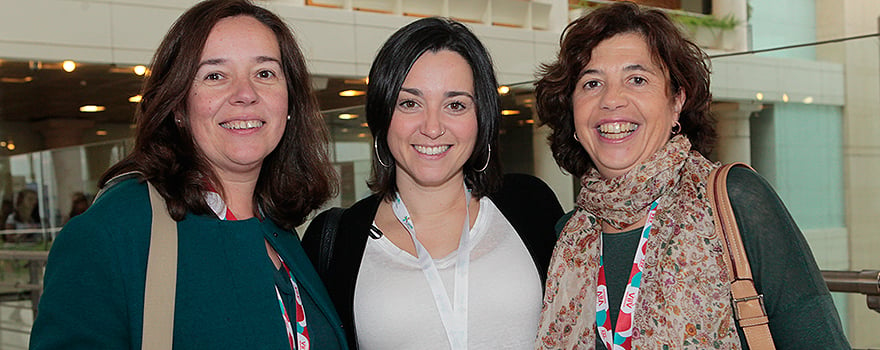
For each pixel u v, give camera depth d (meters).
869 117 6.60
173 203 1.88
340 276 2.45
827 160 6.86
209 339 1.84
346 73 9.85
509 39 11.46
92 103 13.06
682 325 1.93
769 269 1.88
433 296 2.30
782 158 6.73
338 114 7.30
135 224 1.82
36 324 1.69
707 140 2.25
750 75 6.48
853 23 11.43
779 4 11.55
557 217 2.62
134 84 10.48
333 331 2.21
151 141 1.94
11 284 6.44
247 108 1.99
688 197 2.04
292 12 9.40
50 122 15.98
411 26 2.34
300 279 2.16
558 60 2.30
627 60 2.12
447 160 2.36
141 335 1.76
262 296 1.96
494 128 2.45
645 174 2.08
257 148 2.02
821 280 1.89
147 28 8.33
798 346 1.84
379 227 2.52
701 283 1.95
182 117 1.98
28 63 8.06
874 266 7.30
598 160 2.21
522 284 2.36
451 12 11.31
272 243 2.15
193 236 1.91
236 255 1.96
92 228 1.76
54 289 1.69
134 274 1.78
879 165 6.98
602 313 2.14
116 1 8.12
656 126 2.12
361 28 9.99
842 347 1.82
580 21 2.24
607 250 2.20
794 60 6.62
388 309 2.30
